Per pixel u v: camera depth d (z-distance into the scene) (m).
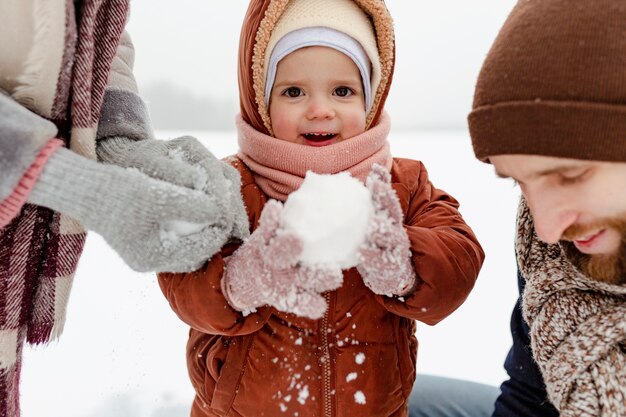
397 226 0.91
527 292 1.09
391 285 0.98
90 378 1.95
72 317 2.26
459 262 1.12
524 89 0.83
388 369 1.22
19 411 1.13
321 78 1.24
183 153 0.98
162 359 2.10
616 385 0.91
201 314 1.03
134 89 1.13
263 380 1.19
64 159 0.82
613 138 0.78
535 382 1.24
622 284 0.89
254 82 1.30
